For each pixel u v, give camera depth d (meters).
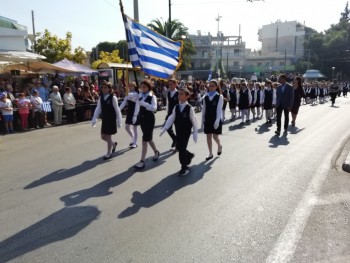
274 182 5.94
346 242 3.86
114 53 36.75
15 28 19.62
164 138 10.18
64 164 7.29
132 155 8.05
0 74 18.20
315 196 5.27
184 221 4.40
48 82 19.66
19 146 9.35
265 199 5.15
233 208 4.81
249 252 3.65
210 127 7.46
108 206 4.93
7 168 7.05
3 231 4.19
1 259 3.56
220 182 5.95
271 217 4.51
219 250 3.69
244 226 4.25
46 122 13.34
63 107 14.26
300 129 11.87
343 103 24.86
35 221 4.46
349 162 6.73
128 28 7.74
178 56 9.11
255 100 14.34
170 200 5.13
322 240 3.90
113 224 4.34
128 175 6.43
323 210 4.73
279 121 10.69
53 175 6.48
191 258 3.53
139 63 8.02
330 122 13.71
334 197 5.22
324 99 26.33
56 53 30.27
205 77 67.38
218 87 7.50
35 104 12.65
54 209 4.84
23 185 5.90
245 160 7.47
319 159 7.54
